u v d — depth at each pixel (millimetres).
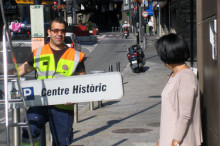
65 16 83625
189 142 3912
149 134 8648
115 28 75562
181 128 3822
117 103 13242
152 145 7707
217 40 3861
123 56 30641
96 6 86250
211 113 4168
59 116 5160
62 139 5207
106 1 79250
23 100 4152
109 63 26609
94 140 8375
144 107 12219
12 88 4848
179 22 23578
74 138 8703
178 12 24734
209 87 4254
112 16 81625
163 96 4004
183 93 3830
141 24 42344
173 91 3908
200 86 4738
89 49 37719
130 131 9055
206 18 4398
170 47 3941
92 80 4867
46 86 4902
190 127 3924
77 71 5383
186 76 3875
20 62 13656
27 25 25578
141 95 14578
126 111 11758
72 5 88750
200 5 4727
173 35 3998
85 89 4883
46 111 5160
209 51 4234
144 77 19750
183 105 3826
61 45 5289
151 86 16766
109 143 8039
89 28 58625
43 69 5215
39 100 4918
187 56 4000
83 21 96000
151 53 31562
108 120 10570
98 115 11414
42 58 5242
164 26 43594
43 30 12414
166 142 3918
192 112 3908
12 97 4852
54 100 4918
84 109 12555
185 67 4012
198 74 4797
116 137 8531
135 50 21406
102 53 33625
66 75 5219
